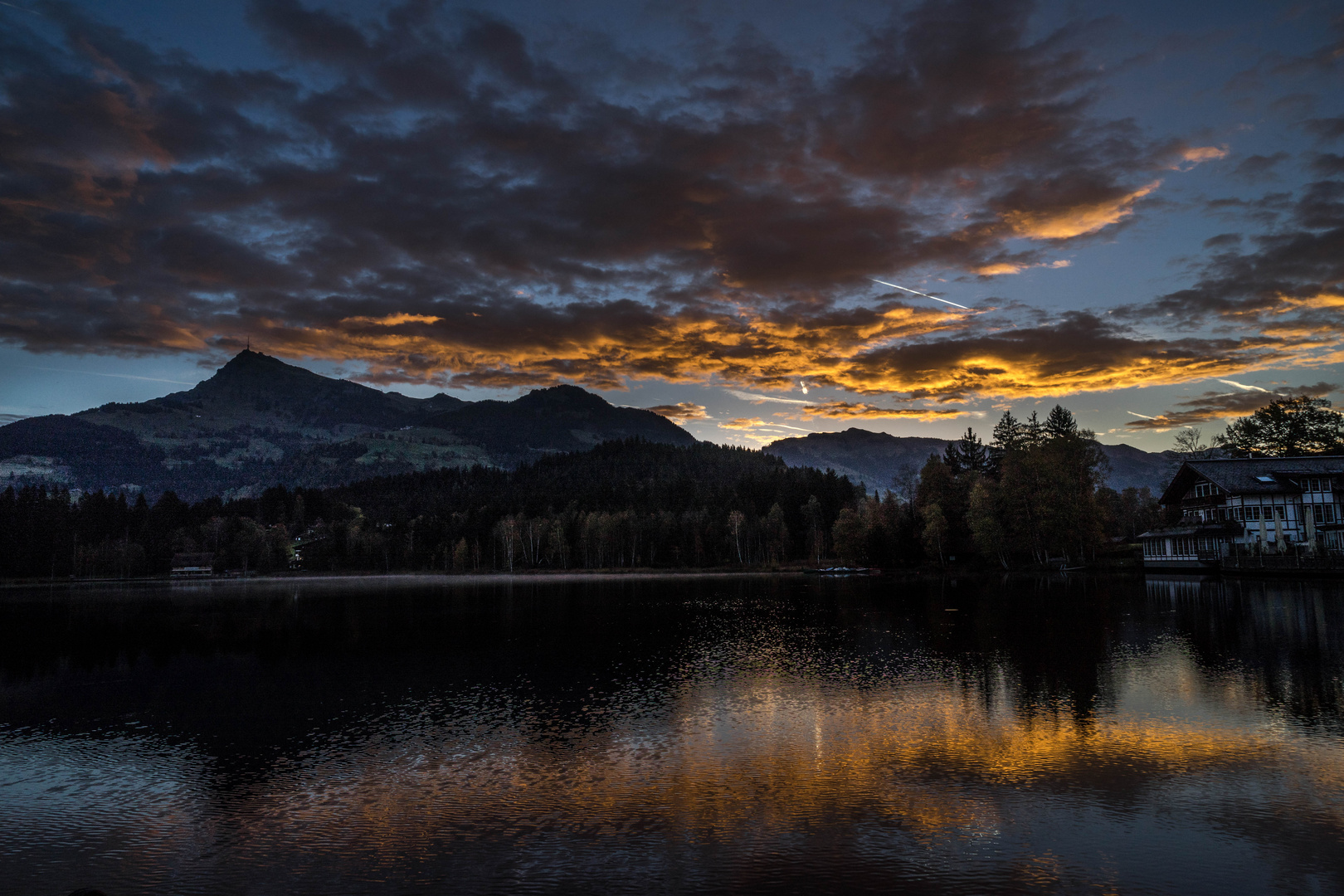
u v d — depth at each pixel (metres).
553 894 14.65
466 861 16.31
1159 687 29.67
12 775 23.14
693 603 81.88
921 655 39.91
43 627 68.44
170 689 36.47
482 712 29.73
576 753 23.75
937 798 19.06
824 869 15.37
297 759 24.12
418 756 24.03
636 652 44.97
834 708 28.72
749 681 34.66
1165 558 92.81
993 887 14.45
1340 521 84.25
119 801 20.72
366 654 46.97
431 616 73.25
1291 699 27.19
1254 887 14.22
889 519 138.62
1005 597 72.44
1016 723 25.48
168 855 17.17
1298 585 67.75
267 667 42.66
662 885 14.88
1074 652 38.41
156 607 92.94
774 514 190.88
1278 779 19.53
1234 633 41.69
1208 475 89.50
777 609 71.38
